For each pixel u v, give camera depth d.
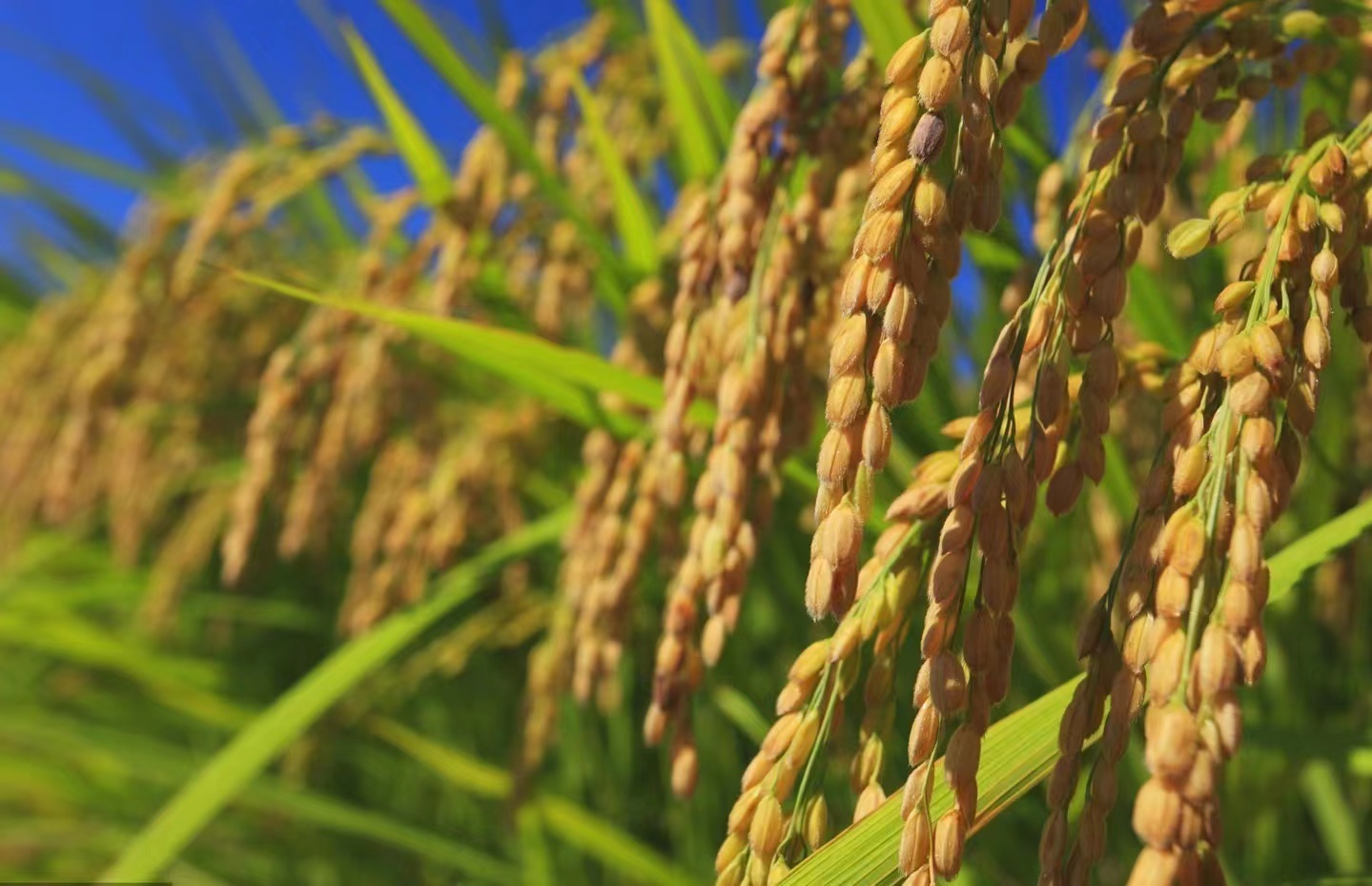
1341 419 0.42
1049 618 0.47
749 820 0.24
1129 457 0.43
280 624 0.90
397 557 0.53
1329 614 0.49
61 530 1.03
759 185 0.32
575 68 0.52
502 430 0.57
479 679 0.80
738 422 0.28
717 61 0.59
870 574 0.24
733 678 0.58
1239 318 0.22
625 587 0.34
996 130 0.22
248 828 0.76
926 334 0.21
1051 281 0.22
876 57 0.32
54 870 0.83
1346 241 0.22
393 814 0.78
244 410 0.83
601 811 0.68
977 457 0.21
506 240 0.53
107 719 0.89
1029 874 0.51
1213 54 0.26
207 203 0.59
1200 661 0.18
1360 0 0.28
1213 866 0.18
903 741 0.45
